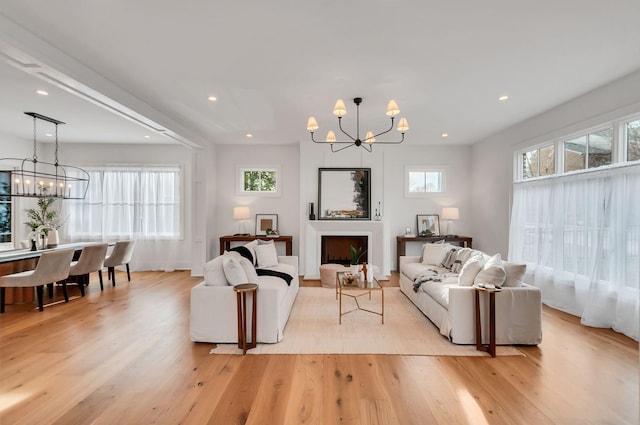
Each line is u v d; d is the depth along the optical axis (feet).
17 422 6.56
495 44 9.04
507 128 18.24
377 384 8.07
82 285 16.25
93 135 20.34
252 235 22.22
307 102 13.71
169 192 23.07
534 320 10.35
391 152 22.91
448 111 15.06
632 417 6.75
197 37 8.69
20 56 8.43
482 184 21.21
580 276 12.97
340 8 7.43
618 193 11.27
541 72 10.85
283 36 8.63
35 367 8.89
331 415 6.84
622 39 8.77
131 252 19.47
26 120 17.08
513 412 6.93
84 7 7.37
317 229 21.30
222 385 8.00
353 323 12.51
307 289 18.07
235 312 10.50
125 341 10.70
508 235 18.42
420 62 10.10
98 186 22.85
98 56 9.73
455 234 22.94
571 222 13.42
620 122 11.44
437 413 6.91
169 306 14.57
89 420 6.64
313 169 22.02
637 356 9.57
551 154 15.15
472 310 10.50
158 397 7.47
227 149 23.12
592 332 11.44
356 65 10.30
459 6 7.35
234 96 13.03
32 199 21.70
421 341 10.78
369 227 21.26
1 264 14.70
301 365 9.07
